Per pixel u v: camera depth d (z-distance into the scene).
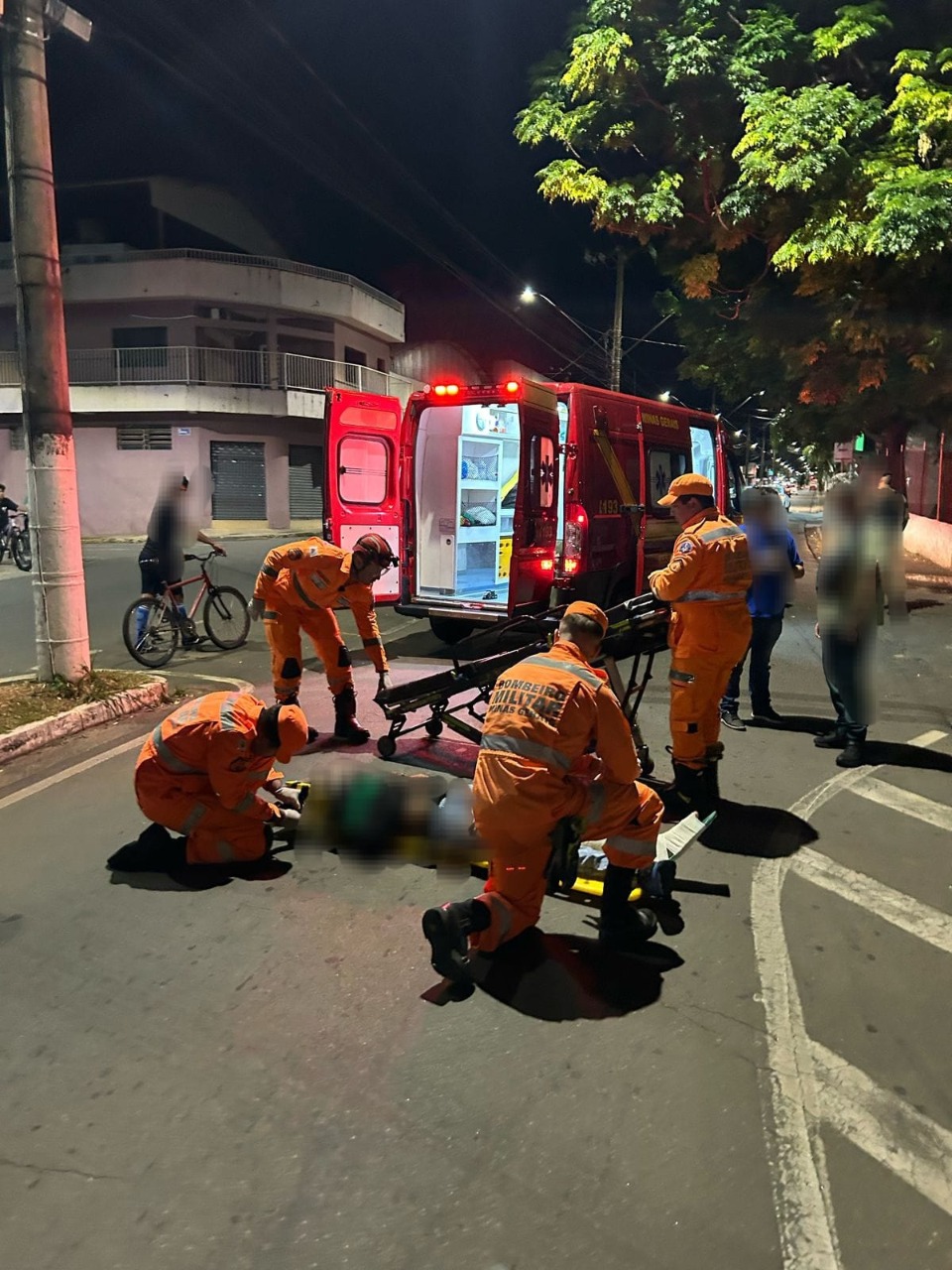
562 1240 2.05
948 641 9.51
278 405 26.59
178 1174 2.25
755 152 11.29
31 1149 2.34
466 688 5.17
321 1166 2.27
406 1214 2.12
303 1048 2.73
